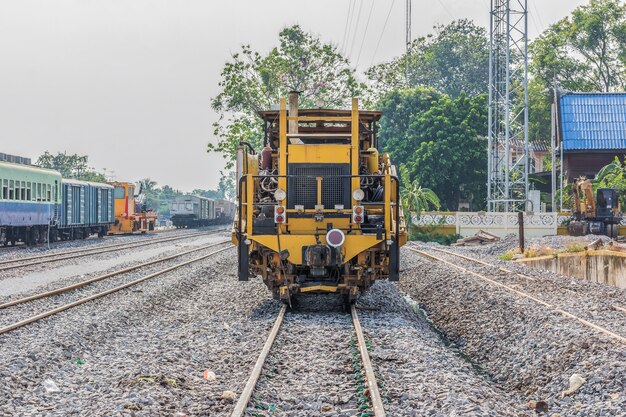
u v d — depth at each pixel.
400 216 15.97
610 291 20.64
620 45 88.69
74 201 49.78
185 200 82.81
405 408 8.51
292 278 15.87
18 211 38.22
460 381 9.85
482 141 63.00
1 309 16.14
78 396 9.05
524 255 33.00
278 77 57.50
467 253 38.84
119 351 12.11
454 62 107.88
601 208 47.47
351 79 58.84
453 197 65.19
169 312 17.25
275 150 17.00
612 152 61.47
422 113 65.56
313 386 9.59
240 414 7.82
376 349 11.68
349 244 15.41
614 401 9.09
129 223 63.28
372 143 17.16
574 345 11.88
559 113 63.50
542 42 90.12
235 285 21.88
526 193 50.91
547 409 9.50
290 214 15.73
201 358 11.40
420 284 24.47
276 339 12.55
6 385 9.55
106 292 18.47
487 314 16.70
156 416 8.03
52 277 24.22
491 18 50.38
